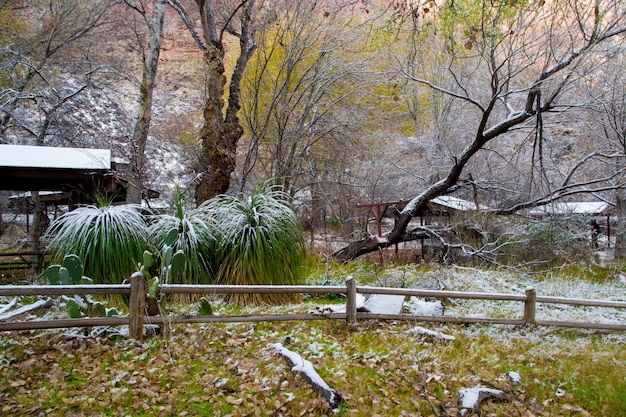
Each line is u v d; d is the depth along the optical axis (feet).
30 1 45.14
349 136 42.32
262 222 21.04
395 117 52.75
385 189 45.73
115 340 14.07
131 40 53.57
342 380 12.14
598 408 11.52
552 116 40.93
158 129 50.39
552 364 14.03
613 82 33.24
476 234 35.91
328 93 40.24
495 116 48.42
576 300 17.57
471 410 10.88
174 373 12.12
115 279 18.29
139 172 27.04
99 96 43.65
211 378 12.00
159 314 14.61
